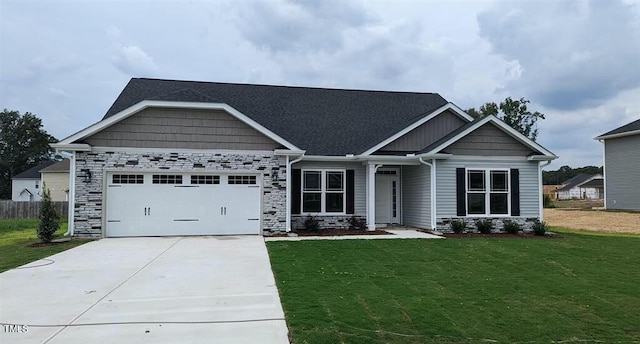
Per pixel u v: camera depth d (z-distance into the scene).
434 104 21.89
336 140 17.97
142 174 14.74
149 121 14.77
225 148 15.20
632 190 28.56
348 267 9.65
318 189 17.05
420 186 17.25
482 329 5.90
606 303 7.23
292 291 7.46
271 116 18.91
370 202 16.56
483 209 16.48
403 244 12.95
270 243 13.17
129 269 9.30
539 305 7.06
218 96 19.58
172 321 5.88
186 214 14.98
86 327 5.61
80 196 14.37
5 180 65.50
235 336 5.34
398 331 5.68
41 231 13.35
